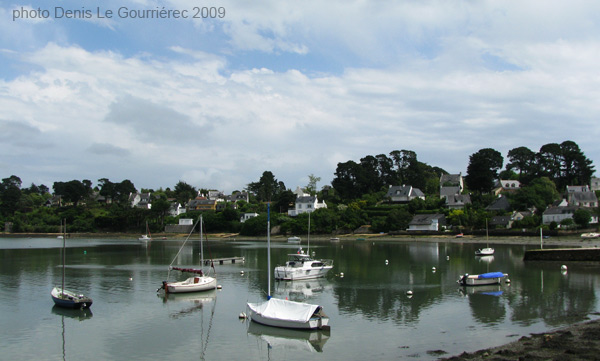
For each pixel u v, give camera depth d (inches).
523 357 1037.2
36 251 4370.1
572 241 4249.5
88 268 2925.7
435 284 2188.7
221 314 1611.7
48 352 1211.2
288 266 2491.4
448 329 1382.9
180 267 2957.7
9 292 2027.6
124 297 1919.3
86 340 1314.0
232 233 7317.9
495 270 2625.5
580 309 1603.1
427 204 6579.7
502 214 5669.3
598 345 1118.4
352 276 2481.5
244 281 2354.8
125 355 1187.9
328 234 6471.5
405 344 1241.4
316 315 1391.5
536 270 2603.3
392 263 3063.5
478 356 1085.1
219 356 1174.3
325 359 1136.2
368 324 1456.7
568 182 7199.8
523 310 1606.8
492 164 7485.2
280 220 6953.7
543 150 7490.2
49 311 1660.9
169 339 1320.1
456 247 4362.7
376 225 6215.6
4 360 1151.0
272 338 1318.9
